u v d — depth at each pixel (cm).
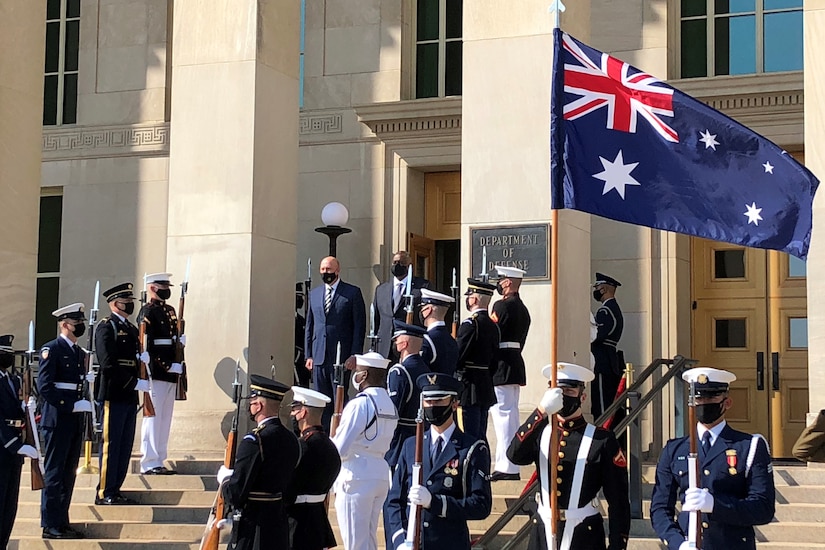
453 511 870
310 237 1841
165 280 1364
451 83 1825
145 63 1930
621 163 870
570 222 1348
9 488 1152
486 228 1345
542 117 1335
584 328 1368
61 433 1198
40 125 1620
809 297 1277
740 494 806
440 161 1778
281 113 1496
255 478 895
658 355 1662
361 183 1820
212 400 1423
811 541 1095
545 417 850
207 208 1454
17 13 1595
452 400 895
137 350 1277
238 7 1470
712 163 877
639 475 1141
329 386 1366
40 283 1966
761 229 873
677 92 880
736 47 1700
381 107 1792
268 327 1451
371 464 999
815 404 1263
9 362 1170
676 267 1669
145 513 1239
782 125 1627
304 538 947
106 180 1927
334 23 1856
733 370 1708
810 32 1311
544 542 844
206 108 1469
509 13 1359
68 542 1183
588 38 1405
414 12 1845
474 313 1223
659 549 1087
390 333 1381
